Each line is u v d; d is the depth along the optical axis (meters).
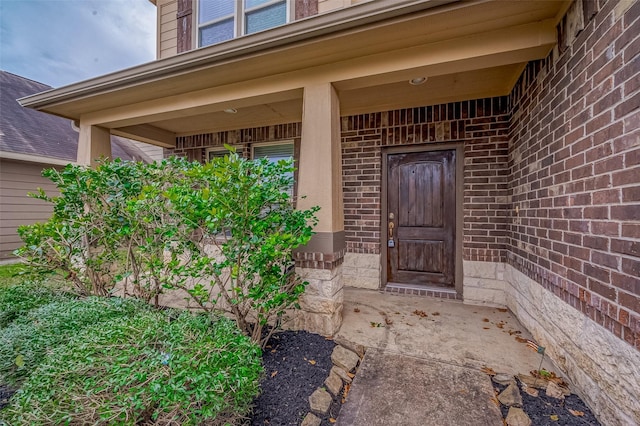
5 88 8.69
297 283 2.63
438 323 2.91
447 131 3.67
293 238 2.24
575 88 1.87
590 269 1.69
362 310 3.28
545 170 2.32
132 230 2.82
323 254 2.63
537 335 2.46
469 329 2.77
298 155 4.54
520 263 2.91
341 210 2.91
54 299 2.82
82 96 3.48
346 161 4.19
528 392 1.83
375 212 4.06
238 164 2.26
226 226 2.30
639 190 1.33
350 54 2.55
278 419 1.60
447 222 3.83
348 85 2.78
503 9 2.00
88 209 3.28
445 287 3.84
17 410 1.20
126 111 3.70
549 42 2.13
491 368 2.10
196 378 1.31
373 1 2.09
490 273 3.48
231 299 2.32
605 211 1.56
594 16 1.67
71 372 1.33
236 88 3.09
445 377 1.99
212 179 2.25
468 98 3.54
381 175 4.07
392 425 1.57
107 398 1.23
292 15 3.94
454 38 2.34
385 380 1.96
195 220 2.29
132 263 3.06
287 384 1.91
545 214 2.31
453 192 3.79
